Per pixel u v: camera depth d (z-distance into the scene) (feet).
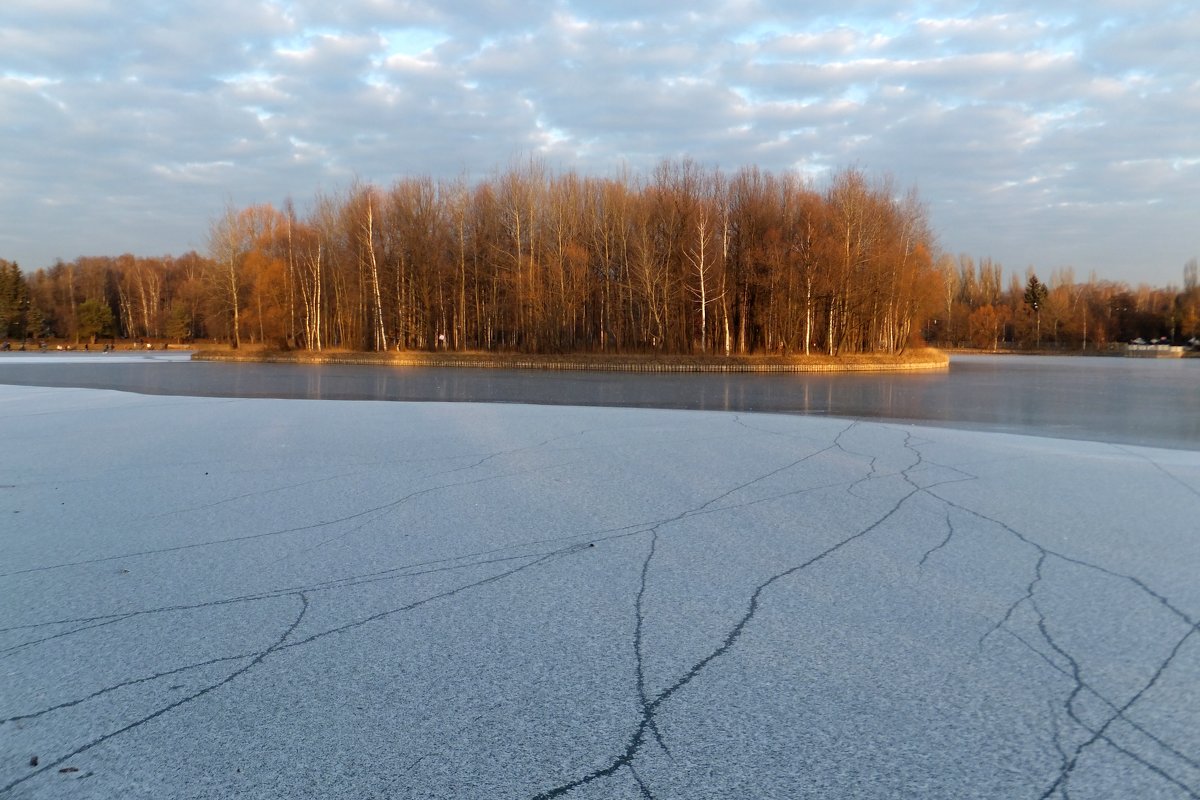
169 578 17.48
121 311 295.48
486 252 176.35
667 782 9.58
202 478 29.22
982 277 379.14
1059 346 302.25
